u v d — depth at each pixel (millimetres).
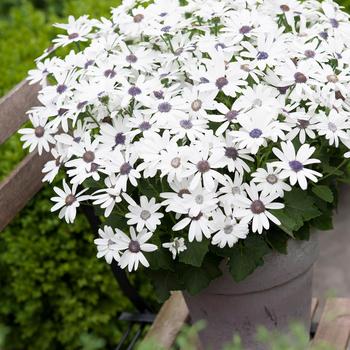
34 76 1480
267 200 1317
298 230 1429
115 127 1382
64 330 1995
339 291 2201
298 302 1502
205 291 1460
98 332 2016
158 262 1374
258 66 1365
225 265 1419
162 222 1386
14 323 2043
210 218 1348
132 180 1326
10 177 1530
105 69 1407
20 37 2283
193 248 1342
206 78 1355
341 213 2451
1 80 2096
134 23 1468
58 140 1404
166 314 1662
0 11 3412
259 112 1315
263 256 1415
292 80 1355
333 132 1345
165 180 1362
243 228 1312
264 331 1104
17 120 1554
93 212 1613
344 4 1892
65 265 1936
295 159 1319
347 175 1467
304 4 1538
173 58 1396
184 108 1351
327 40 1451
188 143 1388
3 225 1498
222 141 1336
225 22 1488
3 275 1985
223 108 1344
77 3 2295
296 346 1065
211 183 1298
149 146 1328
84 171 1354
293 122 1345
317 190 1372
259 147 1383
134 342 1714
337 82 1365
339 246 2342
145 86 1374
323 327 1600
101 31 1510
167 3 1483
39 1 3354
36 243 1932
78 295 1973
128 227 1411
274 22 1475
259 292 1453
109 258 1353
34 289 1949
